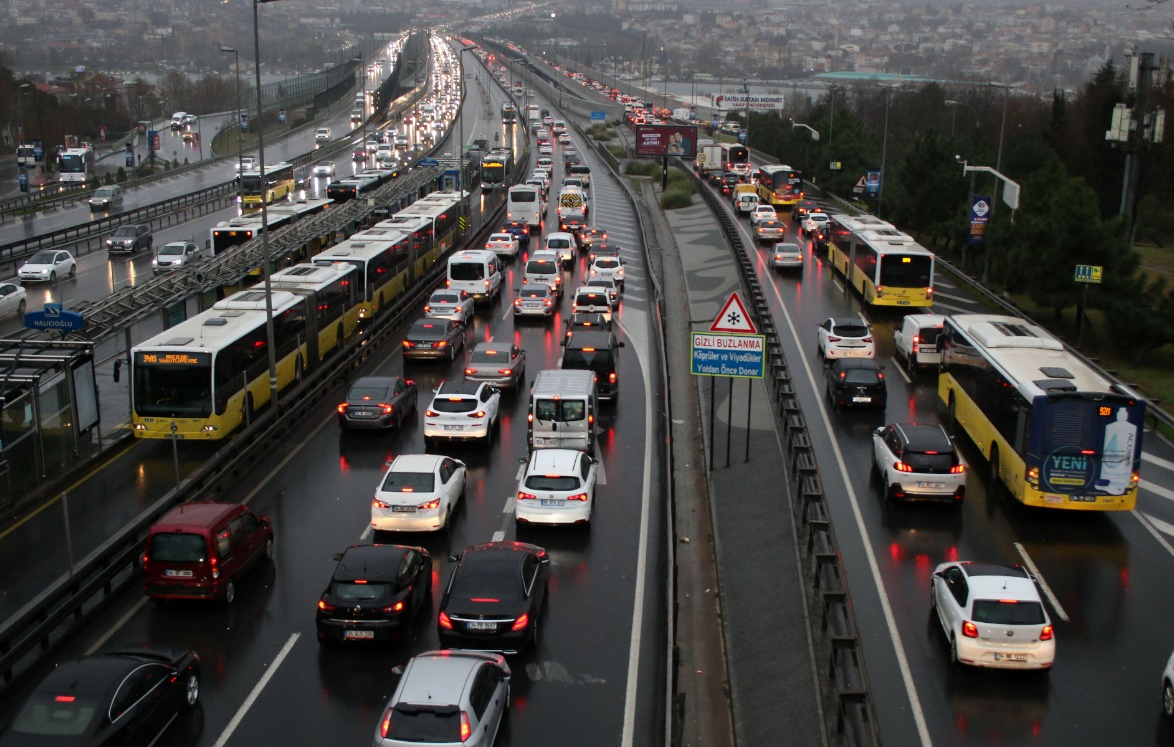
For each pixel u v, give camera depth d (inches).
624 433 1268.5
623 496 1065.5
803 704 694.5
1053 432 978.7
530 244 2726.4
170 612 810.8
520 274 2303.2
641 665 736.3
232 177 4436.5
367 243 1935.3
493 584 741.3
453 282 1977.1
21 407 1059.9
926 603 845.8
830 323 1588.3
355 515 1003.9
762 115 5600.4
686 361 1619.1
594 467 1039.6
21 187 3786.9
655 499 1058.1
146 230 2652.6
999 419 1098.7
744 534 976.9
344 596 741.9
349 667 728.3
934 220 2709.2
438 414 1191.6
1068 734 666.8
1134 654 771.4
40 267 2160.4
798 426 1160.8
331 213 2304.4
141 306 1362.0
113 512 1020.5
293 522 986.1
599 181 4215.1
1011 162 2778.1
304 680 711.1
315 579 867.4
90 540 953.5
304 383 1357.0
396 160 5002.5
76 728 567.8
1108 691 719.1
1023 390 1021.2
